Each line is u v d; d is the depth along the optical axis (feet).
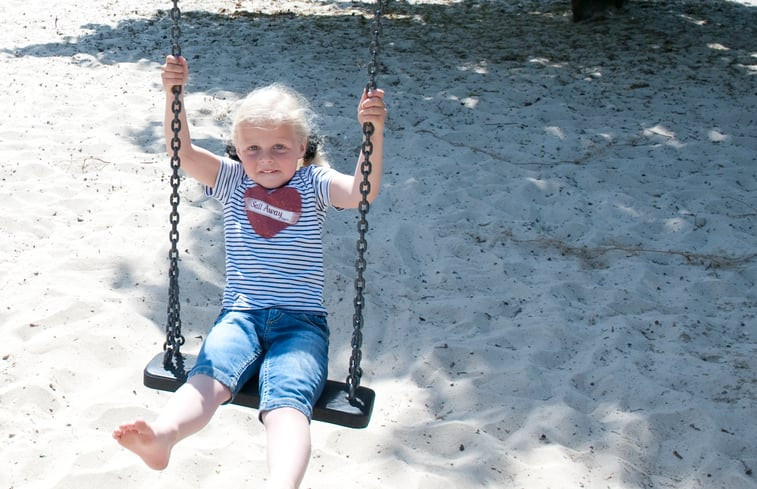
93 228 19.69
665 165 24.34
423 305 17.24
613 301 17.62
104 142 24.44
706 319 17.13
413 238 19.99
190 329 16.20
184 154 10.69
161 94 28.86
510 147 25.40
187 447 12.88
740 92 30.76
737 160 24.89
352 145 25.13
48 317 15.88
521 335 16.33
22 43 34.91
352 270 18.34
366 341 16.11
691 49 36.35
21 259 18.12
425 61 34.04
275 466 8.68
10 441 12.71
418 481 12.48
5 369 14.30
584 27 40.19
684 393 14.61
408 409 14.16
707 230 20.89
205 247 18.97
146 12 42.14
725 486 12.70
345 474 12.59
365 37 37.65
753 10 45.06
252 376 9.93
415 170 23.54
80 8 42.52
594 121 27.73
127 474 12.24
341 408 9.71
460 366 15.46
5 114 26.27
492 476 12.73
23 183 21.67
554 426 13.80
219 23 39.83
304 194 10.46
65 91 28.68
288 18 41.52
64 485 11.95
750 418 14.08
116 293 16.98
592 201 22.21
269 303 10.18
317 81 30.68
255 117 10.18
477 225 20.75
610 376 15.08
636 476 12.84
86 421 13.33
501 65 33.73
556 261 19.35
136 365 14.85
